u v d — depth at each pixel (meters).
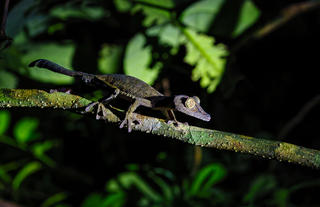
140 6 0.62
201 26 0.61
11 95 0.48
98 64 0.63
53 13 0.64
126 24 0.63
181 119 0.63
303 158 0.47
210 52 0.61
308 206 0.81
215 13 0.61
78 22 0.64
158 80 0.61
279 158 0.48
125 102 0.52
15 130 0.74
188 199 0.74
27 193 0.86
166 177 0.83
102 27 0.64
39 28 0.64
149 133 0.49
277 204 0.74
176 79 0.63
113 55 0.63
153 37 0.60
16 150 0.87
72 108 0.48
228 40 0.64
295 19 0.86
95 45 0.64
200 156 0.80
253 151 0.48
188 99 0.50
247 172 0.86
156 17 0.61
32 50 0.62
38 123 0.80
